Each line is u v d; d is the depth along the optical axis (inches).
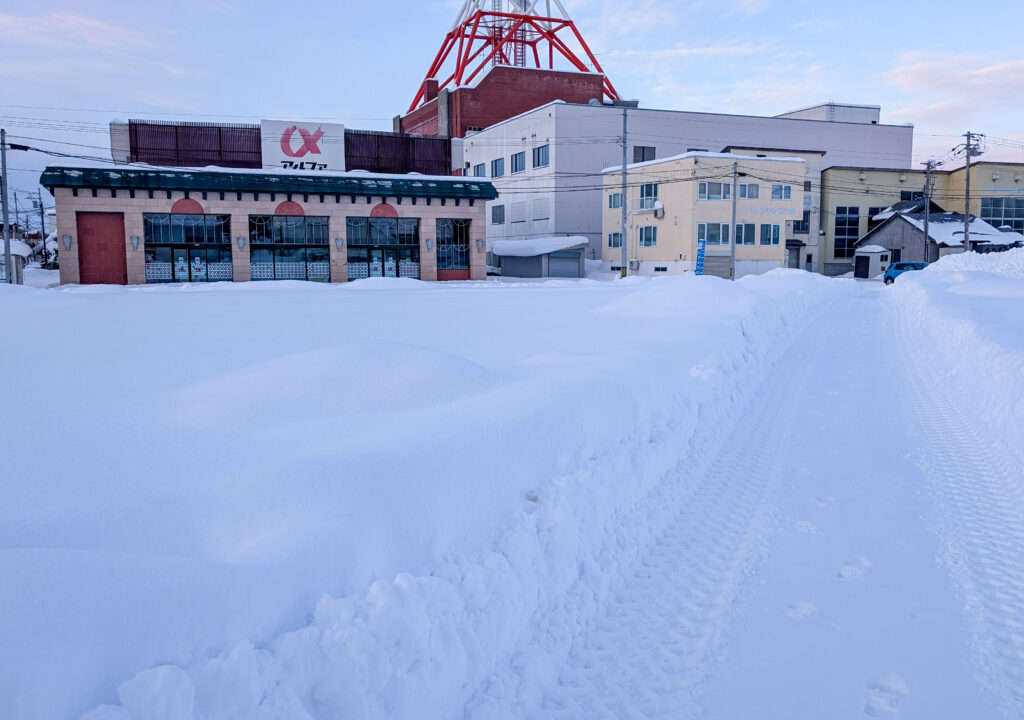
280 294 1067.9
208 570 123.4
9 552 118.9
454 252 1836.9
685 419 326.3
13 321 582.9
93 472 205.2
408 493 172.2
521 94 2800.2
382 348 312.3
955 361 494.3
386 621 130.3
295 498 163.8
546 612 176.4
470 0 3440.0
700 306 642.8
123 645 104.9
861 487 271.7
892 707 144.2
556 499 203.5
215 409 270.7
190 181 1553.9
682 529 237.9
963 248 2298.2
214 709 105.3
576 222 2373.3
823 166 2792.8
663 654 166.1
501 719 139.0
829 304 1035.3
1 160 1427.2
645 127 2460.6
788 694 149.5
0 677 92.2
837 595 189.9
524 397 255.1
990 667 156.5
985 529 229.1
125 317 655.8
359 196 1712.6
